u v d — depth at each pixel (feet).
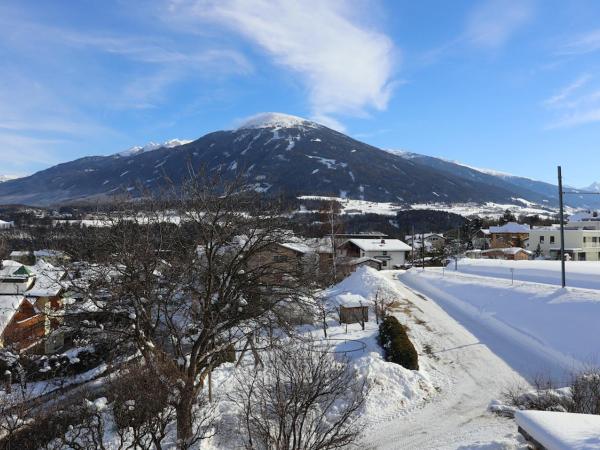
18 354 89.20
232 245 61.05
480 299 120.78
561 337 80.69
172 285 56.75
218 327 58.70
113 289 54.13
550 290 105.60
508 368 74.38
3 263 136.87
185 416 52.06
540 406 52.60
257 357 58.29
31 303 105.50
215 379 73.41
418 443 50.49
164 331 62.95
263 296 61.31
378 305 119.96
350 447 46.21
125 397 49.57
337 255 214.07
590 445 26.27
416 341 91.25
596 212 347.97
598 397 46.52
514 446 40.60
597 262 190.19
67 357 88.07
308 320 102.99
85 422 53.57
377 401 60.08
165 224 58.90
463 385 68.33
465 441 49.14
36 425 54.39
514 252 265.54
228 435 51.60
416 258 293.43
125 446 50.42
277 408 37.65
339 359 75.10
